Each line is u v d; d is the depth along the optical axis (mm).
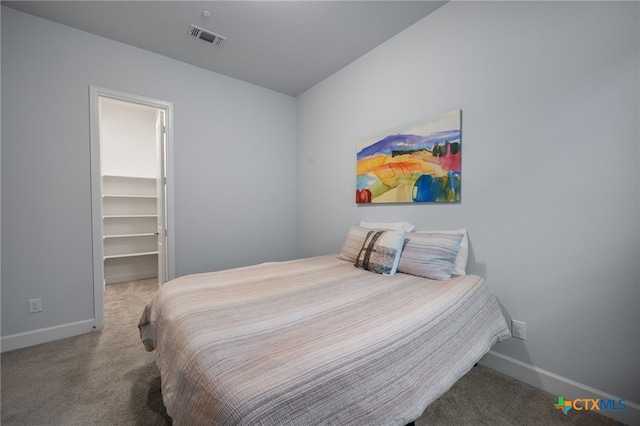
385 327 977
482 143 1723
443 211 1939
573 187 1381
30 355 1849
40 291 2043
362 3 1906
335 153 2904
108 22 2096
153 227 4312
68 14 2000
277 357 772
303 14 2021
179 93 2660
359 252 2014
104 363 1753
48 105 2059
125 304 2918
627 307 1240
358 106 2619
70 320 2154
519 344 1581
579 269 1369
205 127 2824
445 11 1914
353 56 2582
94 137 2236
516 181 1578
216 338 886
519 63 1556
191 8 1956
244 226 3105
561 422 1256
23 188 1980
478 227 1751
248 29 2188
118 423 1251
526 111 1532
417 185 2066
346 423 690
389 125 2320
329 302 1228
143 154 4246
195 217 2781
